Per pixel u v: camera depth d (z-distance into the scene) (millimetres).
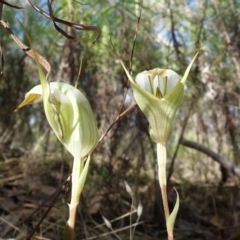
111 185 250
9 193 244
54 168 311
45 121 360
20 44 117
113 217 233
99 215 232
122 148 302
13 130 371
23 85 353
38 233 196
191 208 275
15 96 350
